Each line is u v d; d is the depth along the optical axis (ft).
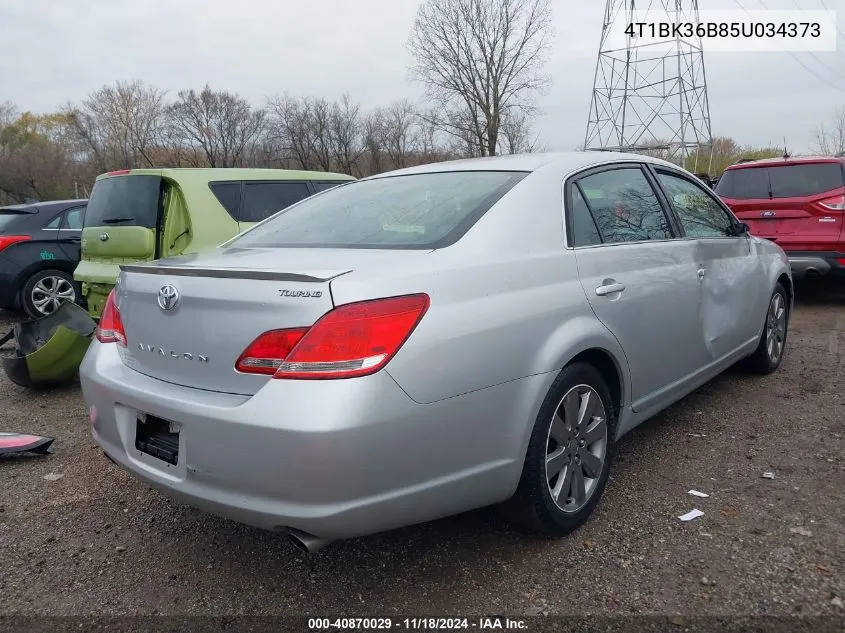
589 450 9.58
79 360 17.34
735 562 8.47
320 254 8.37
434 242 8.36
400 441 7.04
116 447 8.73
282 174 21.79
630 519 9.68
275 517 6.95
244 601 8.21
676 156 110.83
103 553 9.41
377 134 138.51
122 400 8.36
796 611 7.50
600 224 10.26
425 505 7.43
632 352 10.22
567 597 7.97
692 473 11.12
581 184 10.32
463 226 8.63
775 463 11.37
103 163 161.68
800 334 21.07
